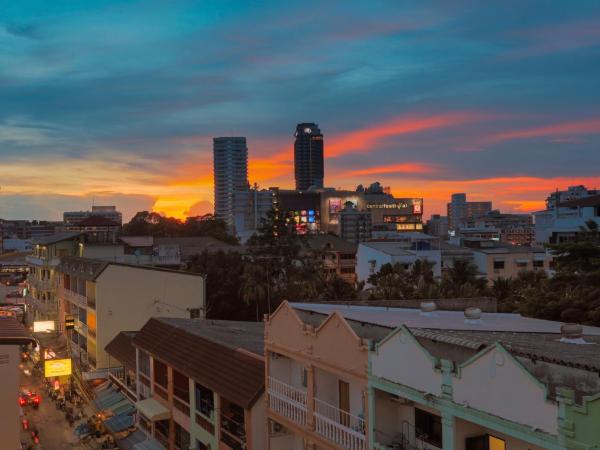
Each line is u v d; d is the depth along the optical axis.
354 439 18.98
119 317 48.81
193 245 110.75
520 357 14.38
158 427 35.59
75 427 43.78
